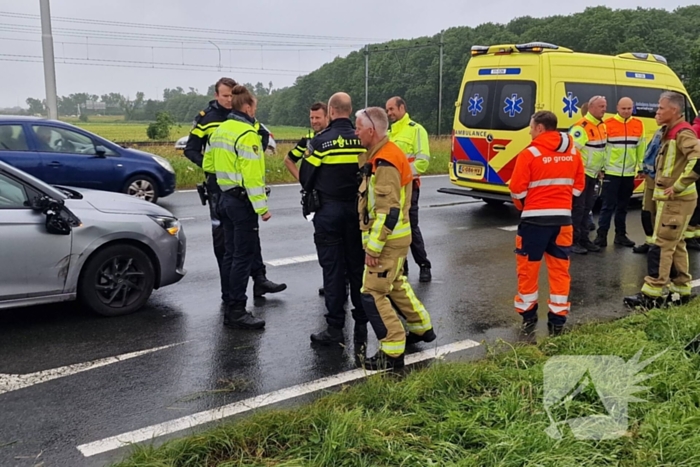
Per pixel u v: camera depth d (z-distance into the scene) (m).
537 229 5.32
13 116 10.44
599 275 7.38
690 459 3.18
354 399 3.83
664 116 5.92
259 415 3.58
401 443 3.33
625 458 3.24
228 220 5.51
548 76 10.20
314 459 3.17
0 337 5.16
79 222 5.35
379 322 4.55
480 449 3.31
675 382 3.98
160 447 3.30
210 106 5.92
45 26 17.98
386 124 4.38
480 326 5.65
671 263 6.09
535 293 5.54
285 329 5.50
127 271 5.70
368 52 52.00
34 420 3.87
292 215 10.86
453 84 65.38
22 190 5.21
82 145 10.79
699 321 4.98
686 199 5.93
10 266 5.04
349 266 5.17
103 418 3.90
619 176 8.52
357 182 4.90
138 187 11.29
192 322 5.60
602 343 4.68
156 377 4.50
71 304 5.98
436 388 4.00
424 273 7.04
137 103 96.81
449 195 13.62
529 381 4.02
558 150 5.25
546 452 3.20
